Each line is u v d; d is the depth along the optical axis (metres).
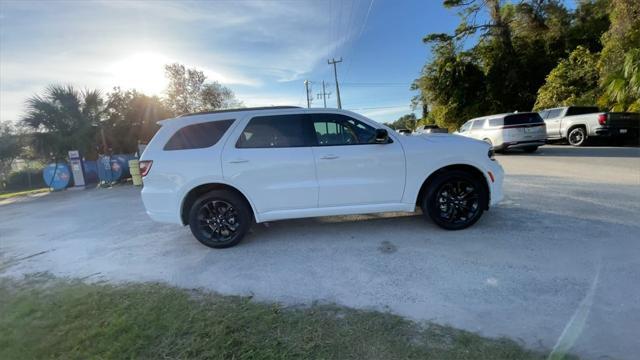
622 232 4.07
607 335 2.32
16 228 6.99
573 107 14.48
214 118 4.49
